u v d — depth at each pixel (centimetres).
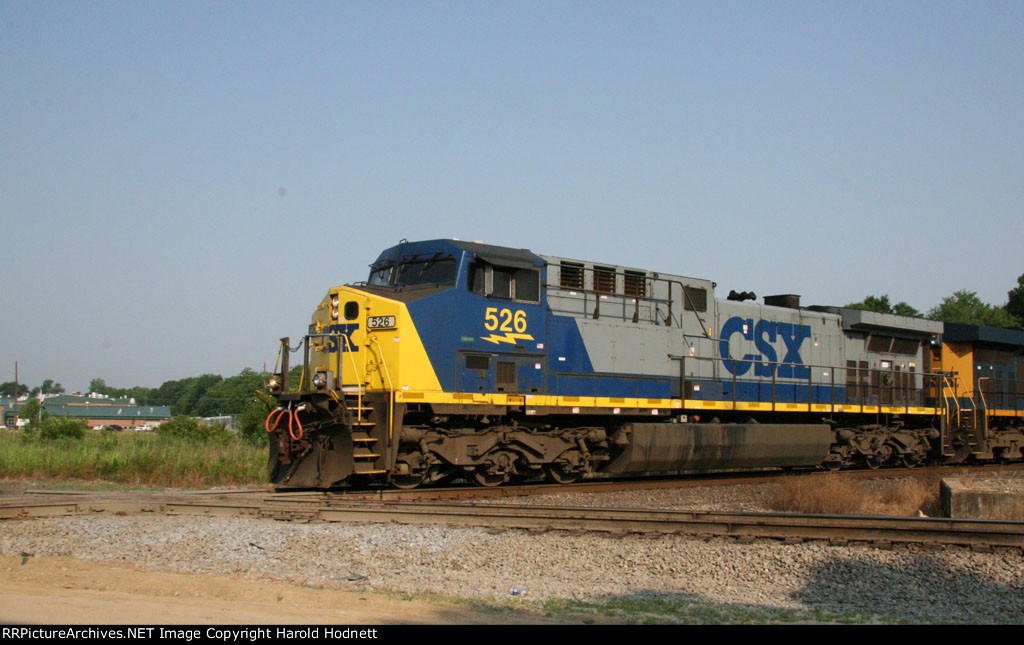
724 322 2114
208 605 780
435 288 1595
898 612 790
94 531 1140
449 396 1552
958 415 2580
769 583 888
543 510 1155
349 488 1599
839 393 2367
